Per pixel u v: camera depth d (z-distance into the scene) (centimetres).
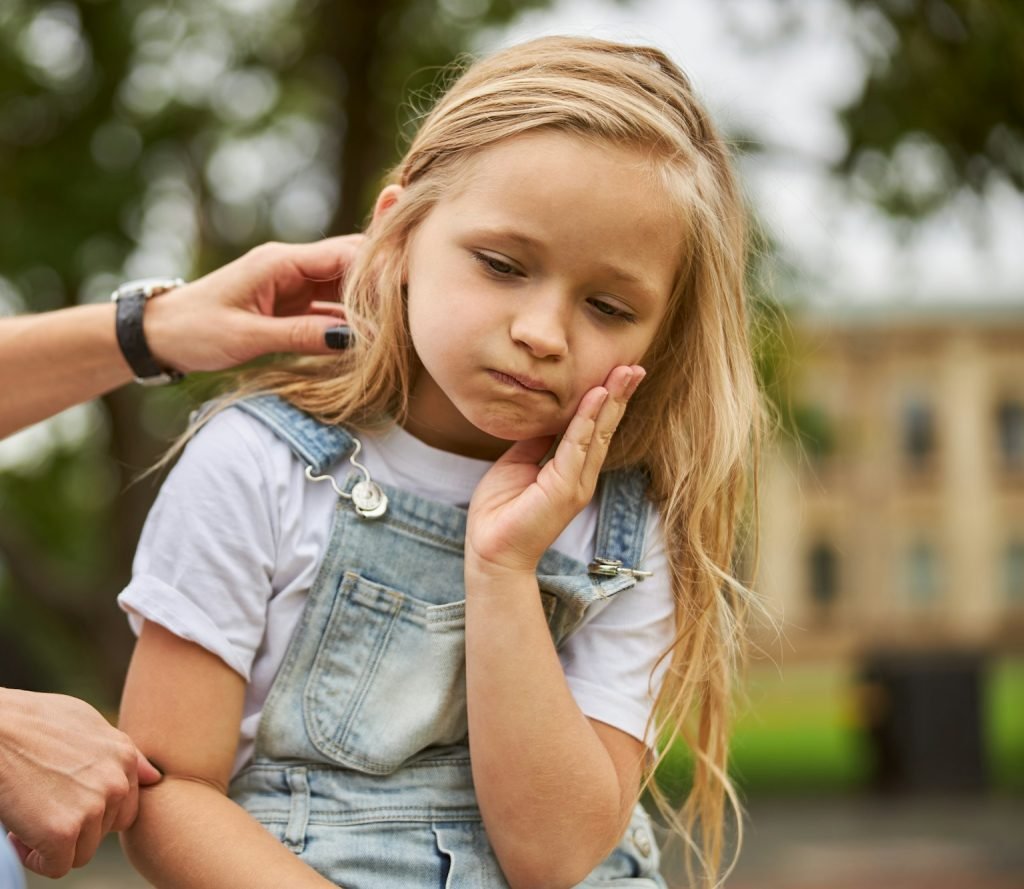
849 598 2541
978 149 624
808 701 2378
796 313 636
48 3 796
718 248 143
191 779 134
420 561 143
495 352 130
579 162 129
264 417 144
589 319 133
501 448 150
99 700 913
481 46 823
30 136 814
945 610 2547
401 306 143
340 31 787
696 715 156
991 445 2544
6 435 169
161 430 852
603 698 143
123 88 823
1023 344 2544
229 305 164
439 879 136
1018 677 2547
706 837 157
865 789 1205
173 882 129
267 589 139
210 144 875
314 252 167
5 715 128
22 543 861
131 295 167
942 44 608
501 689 132
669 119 138
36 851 127
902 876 754
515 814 131
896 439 2547
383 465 146
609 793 134
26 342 164
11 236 758
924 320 2525
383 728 139
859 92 636
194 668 135
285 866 129
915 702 1184
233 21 865
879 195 653
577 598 143
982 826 961
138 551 141
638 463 155
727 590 163
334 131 827
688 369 149
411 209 139
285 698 139
